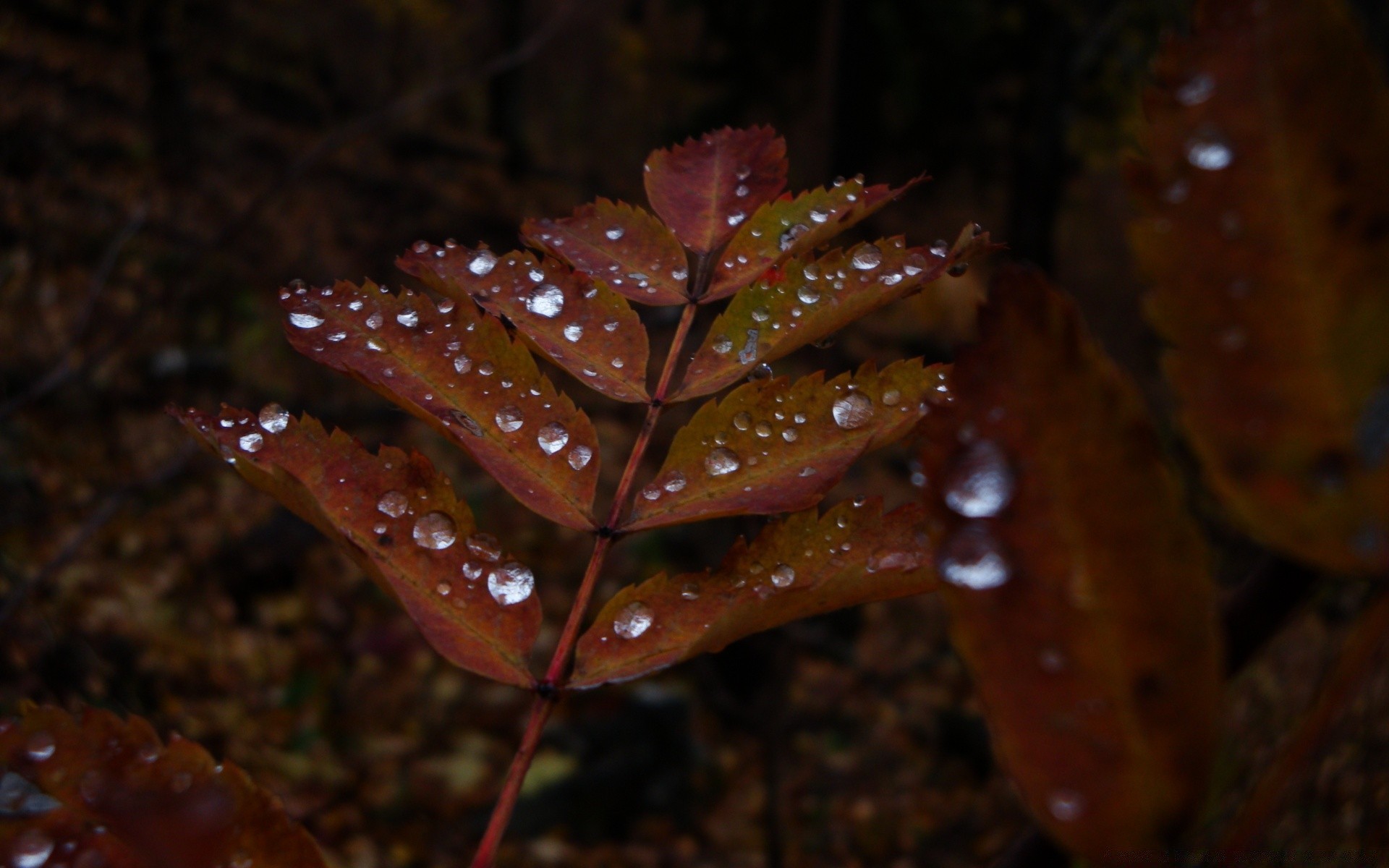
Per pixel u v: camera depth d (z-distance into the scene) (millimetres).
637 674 127
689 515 134
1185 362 77
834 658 1134
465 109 3094
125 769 107
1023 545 78
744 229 155
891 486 1228
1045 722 75
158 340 1105
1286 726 219
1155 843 73
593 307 149
